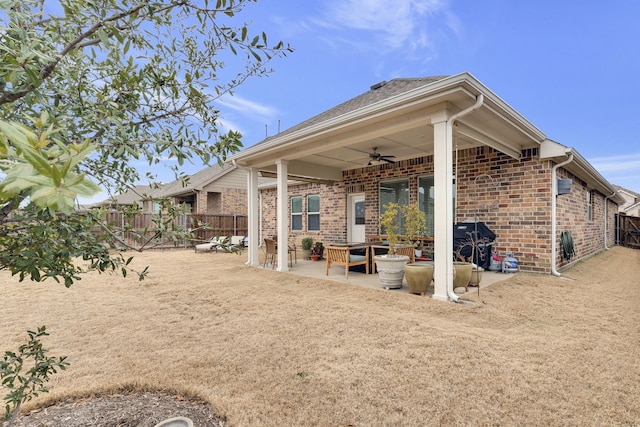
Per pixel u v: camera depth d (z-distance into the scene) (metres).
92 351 3.15
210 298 5.24
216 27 1.32
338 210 11.12
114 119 1.18
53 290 5.86
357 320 4.02
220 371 2.72
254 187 8.91
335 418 2.07
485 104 4.73
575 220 8.58
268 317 4.21
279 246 7.75
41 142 0.64
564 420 2.03
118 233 1.38
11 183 0.54
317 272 7.66
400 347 3.17
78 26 1.12
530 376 2.57
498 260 7.08
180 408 2.21
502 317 4.07
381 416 2.09
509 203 7.12
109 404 2.25
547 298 4.94
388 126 5.38
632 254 11.74
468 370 2.69
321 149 6.76
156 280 6.77
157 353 3.10
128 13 1.07
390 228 5.96
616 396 2.29
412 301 4.81
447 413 2.12
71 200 0.58
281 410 2.15
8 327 3.83
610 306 4.54
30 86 0.98
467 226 7.13
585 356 2.92
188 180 1.87
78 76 1.27
